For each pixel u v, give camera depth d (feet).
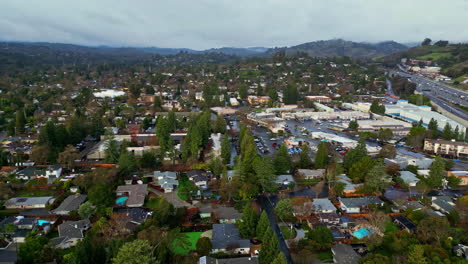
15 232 232.53
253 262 200.23
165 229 231.50
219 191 315.99
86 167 378.12
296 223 264.93
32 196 303.07
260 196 315.78
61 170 357.20
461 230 250.98
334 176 331.98
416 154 450.71
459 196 310.24
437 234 220.02
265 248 201.05
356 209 281.74
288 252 226.79
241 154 408.26
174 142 445.78
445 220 229.66
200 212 272.31
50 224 248.93
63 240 221.05
